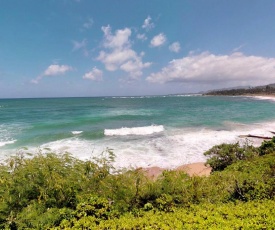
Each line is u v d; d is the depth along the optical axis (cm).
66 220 541
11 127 3481
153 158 1966
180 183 683
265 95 16450
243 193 701
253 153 1438
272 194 685
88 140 2609
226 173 873
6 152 2089
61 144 2414
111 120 4300
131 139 2662
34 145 2367
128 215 588
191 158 1967
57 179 578
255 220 530
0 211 519
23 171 580
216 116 4791
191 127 3438
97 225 536
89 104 9912
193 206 623
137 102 11638
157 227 526
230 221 529
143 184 664
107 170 662
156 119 4425
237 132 2983
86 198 594
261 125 3525
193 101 11869
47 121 4169
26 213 521
